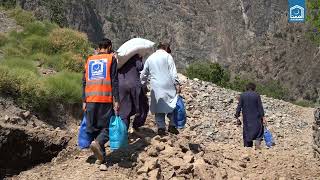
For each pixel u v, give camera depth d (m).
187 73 41.16
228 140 12.02
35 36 19.91
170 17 163.50
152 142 7.27
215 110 14.98
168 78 7.64
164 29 159.38
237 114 9.64
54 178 6.27
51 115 11.27
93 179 6.04
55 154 7.54
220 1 172.12
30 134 7.29
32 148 7.26
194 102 15.14
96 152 6.32
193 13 167.38
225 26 166.38
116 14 151.50
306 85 116.25
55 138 7.62
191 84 17.44
